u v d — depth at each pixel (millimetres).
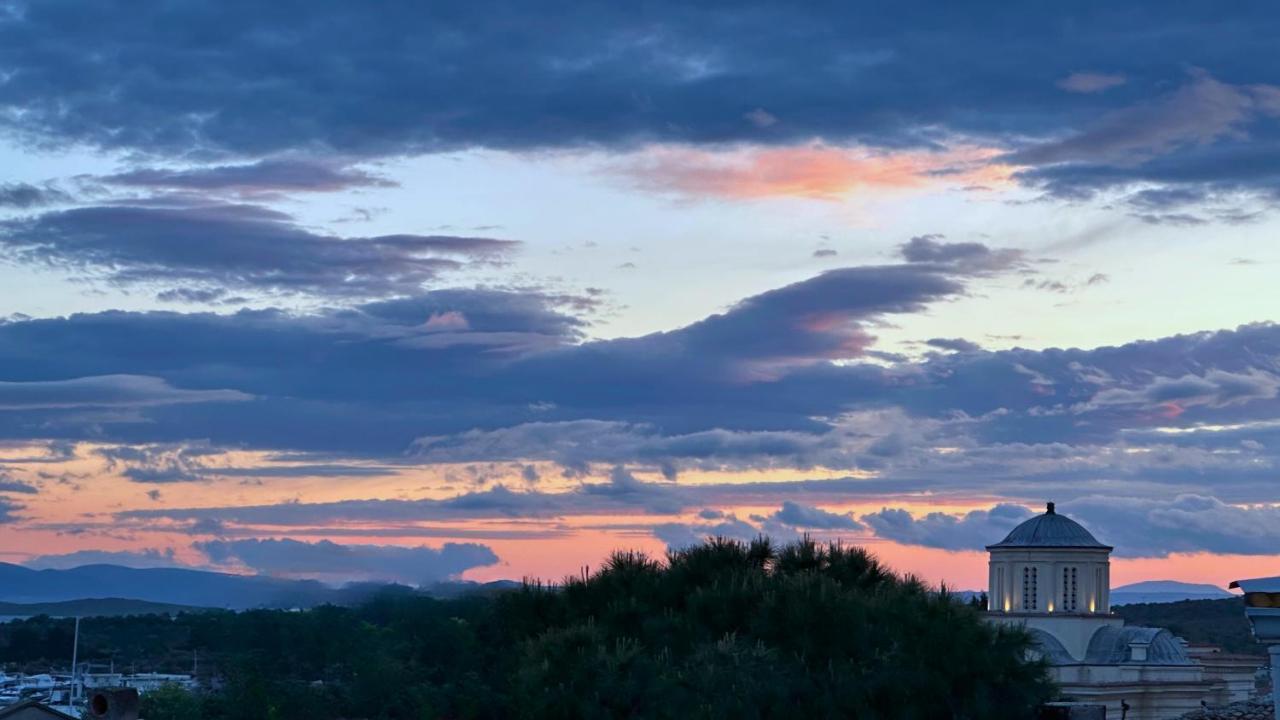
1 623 112500
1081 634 87562
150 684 69625
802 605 29156
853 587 31453
